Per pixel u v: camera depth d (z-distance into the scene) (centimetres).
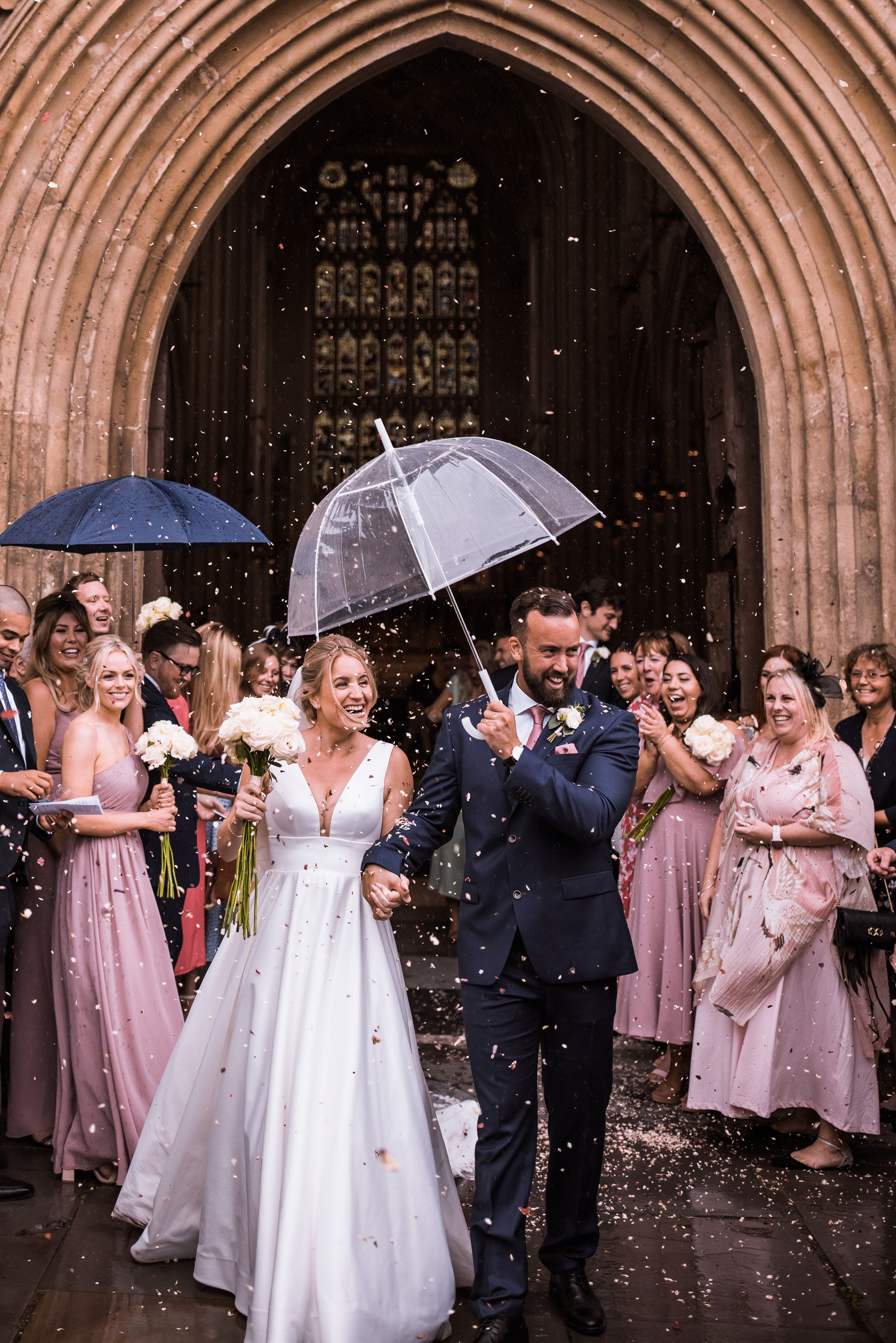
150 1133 312
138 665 392
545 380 1859
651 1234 324
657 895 457
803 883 390
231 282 1822
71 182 626
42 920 395
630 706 527
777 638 666
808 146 648
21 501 618
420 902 946
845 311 655
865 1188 363
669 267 1362
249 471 1928
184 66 642
